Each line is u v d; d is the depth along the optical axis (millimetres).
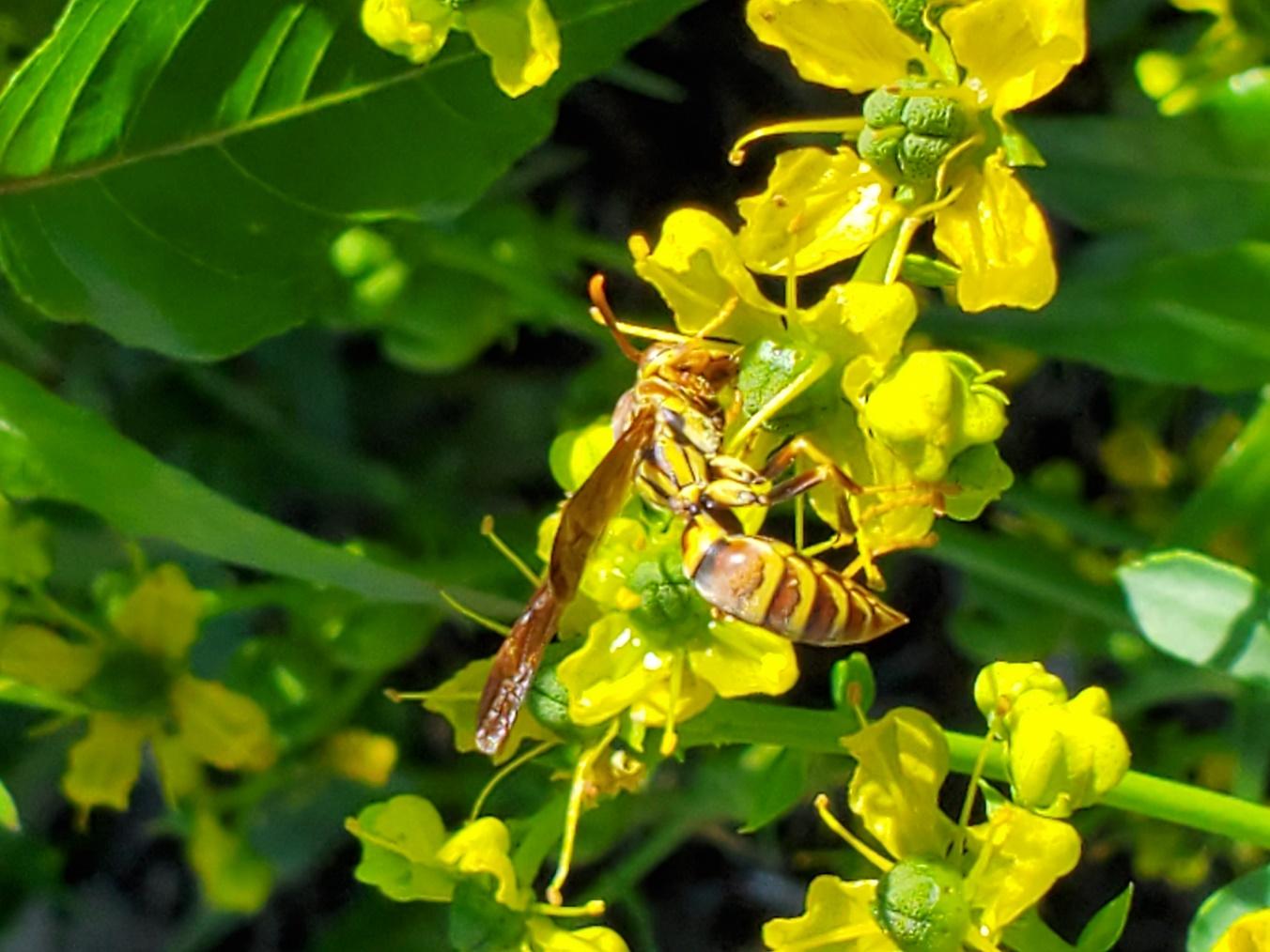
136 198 153
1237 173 176
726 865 209
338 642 172
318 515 213
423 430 206
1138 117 177
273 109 152
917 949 142
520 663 140
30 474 150
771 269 143
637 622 145
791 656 142
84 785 168
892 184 143
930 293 183
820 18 141
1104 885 204
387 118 153
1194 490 192
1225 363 174
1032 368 191
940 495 138
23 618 168
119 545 179
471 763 190
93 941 218
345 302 174
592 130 210
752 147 208
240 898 180
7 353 190
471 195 156
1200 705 202
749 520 145
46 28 174
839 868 170
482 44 145
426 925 192
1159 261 174
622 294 206
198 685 168
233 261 155
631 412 146
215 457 200
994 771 146
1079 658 188
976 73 141
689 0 152
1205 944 153
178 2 148
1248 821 145
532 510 204
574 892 206
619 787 148
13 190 151
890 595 205
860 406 139
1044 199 180
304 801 187
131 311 156
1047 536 191
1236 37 173
